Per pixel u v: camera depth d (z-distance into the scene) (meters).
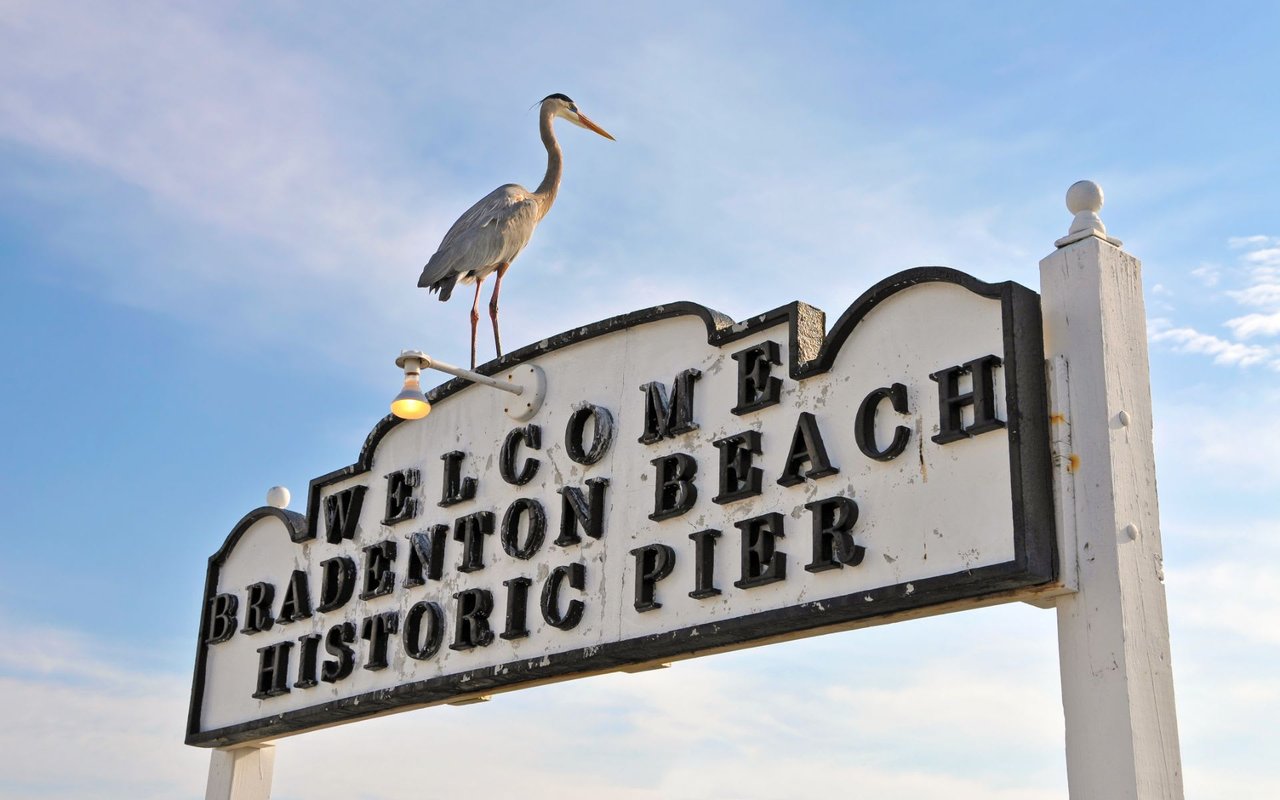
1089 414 7.61
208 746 13.20
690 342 9.91
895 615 8.33
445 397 11.70
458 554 11.11
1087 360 7.68
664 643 9.31
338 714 11.74
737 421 9.38
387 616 11.49
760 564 8.84
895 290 8.51
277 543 13.09
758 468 9.08
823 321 9.21
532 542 10.43
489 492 11.05
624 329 10.40
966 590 7.75
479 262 12.02
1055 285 7.92
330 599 12.17
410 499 11.68
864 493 8.40
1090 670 7.29
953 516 7.88
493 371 11.30
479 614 10.64
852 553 8.25
